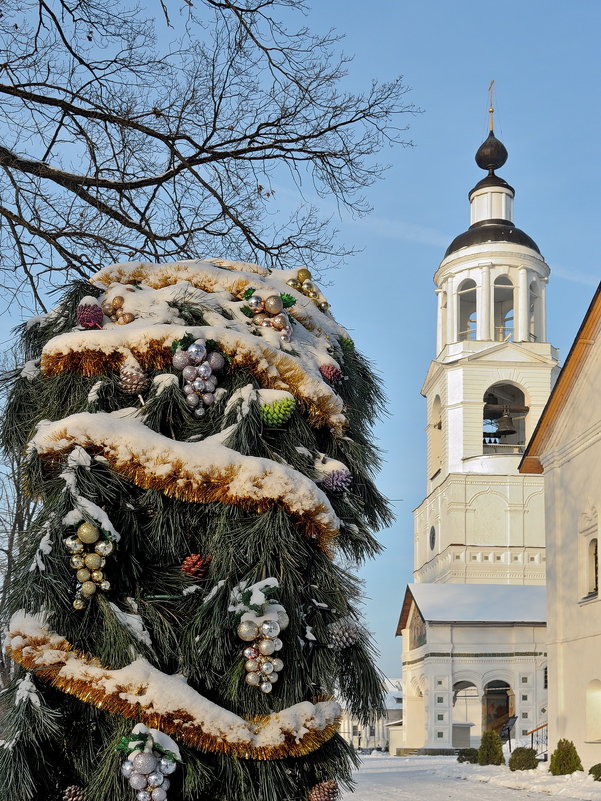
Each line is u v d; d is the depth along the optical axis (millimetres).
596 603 17547
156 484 2844
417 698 40062
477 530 41438
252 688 2854
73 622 2818
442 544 42219
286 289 3604
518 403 42375
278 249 8945
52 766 2826
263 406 3037
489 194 44219
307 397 3150
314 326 3582
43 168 8016
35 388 3316
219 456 2859
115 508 2906
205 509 2971
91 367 3074
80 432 2854
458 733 38375
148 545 2951
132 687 2680
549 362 41188
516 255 41844
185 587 2916
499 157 44781
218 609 2812
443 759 30438
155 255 8367
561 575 19312
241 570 2896
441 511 42531
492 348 41219
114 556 2826
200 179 8539
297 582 2949
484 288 41844
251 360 3100
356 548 3334
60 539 2816
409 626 40906
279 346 3262
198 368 3004
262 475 2861
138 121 8734
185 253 8625
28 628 2750
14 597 2828
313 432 3291
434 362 43250
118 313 3250
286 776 2848
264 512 2895
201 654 2832
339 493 3219
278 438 3123
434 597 38750
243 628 2791
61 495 2826
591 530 18203
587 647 17828
